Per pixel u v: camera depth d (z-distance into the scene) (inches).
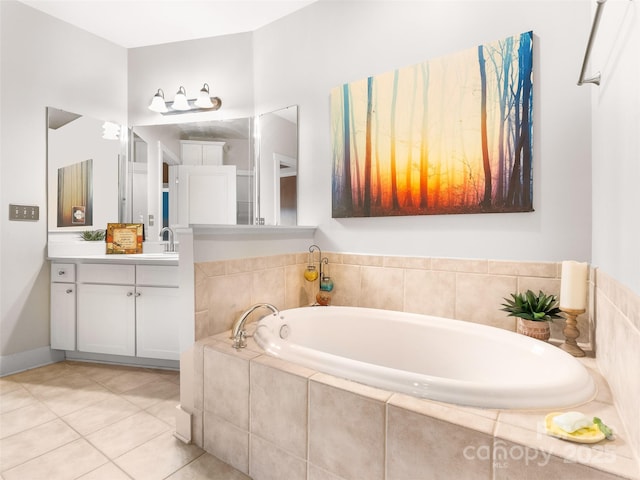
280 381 50.2
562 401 39.8
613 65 43.8
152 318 95.0
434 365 67.1
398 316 73.3
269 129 105.9
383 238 84.3
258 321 71.7
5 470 54.8
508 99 67.6
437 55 76.5
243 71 111.6
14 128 96.1
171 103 119.8
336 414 44.6
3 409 74.6
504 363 57.9
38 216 101.3
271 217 105.0
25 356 97.4
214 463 57.4
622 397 37.4
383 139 81.7
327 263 92.7
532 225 66.9
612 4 43.9
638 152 33.6
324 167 93.8
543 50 65.6
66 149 108.0
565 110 63.8
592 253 61.4
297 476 48.6
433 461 37.4
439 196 74.8
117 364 101.7
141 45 122.7
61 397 80.4
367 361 73.9
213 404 59.6
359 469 42.7
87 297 100.3
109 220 118.7
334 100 89.6
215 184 114.6
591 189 61.9
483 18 71.4
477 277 72.3
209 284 66.4
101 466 56.1
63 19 107.5
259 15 102.8
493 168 69.2
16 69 96.6
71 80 109.9
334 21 91.7
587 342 61.9
